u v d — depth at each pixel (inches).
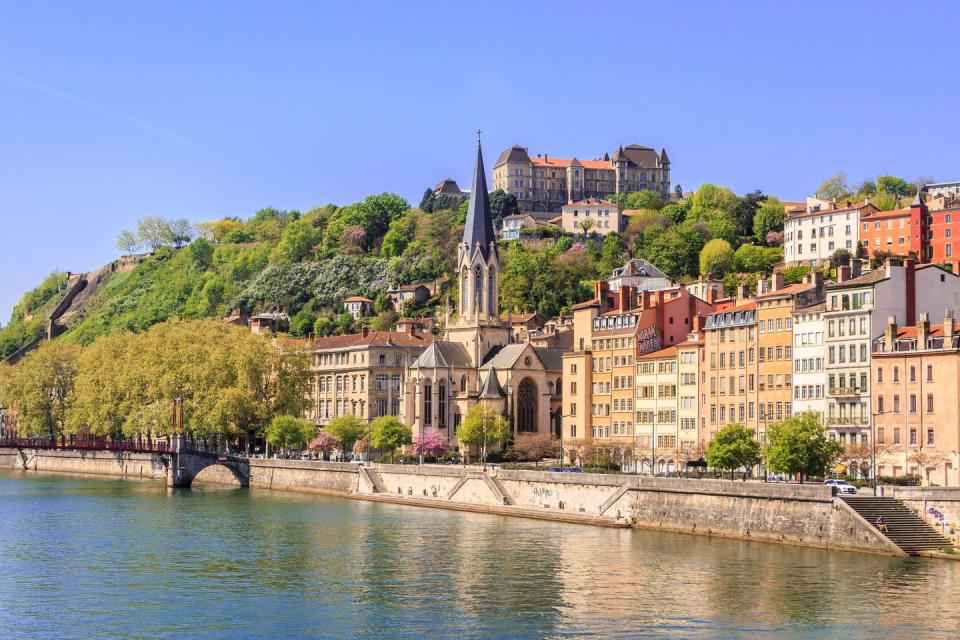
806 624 4877.0
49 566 6250.0
